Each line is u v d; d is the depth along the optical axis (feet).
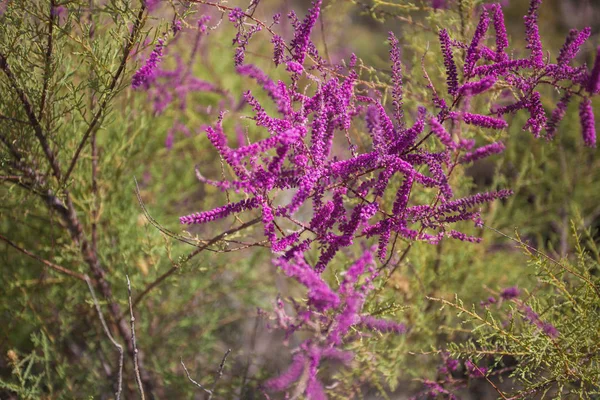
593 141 2.05
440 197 2.19
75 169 2.85
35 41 2.44
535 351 2.32
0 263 3.04
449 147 2.06
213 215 2.03
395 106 2.16
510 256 3.22
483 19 2.14
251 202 2.04
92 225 2.89
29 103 2.53
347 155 2.88
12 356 2.65
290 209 1.99
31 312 3.07
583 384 2.32
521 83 2.15
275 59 2.18
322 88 2.12
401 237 2.42
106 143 3.00
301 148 2.06
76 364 3.06
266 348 3.28
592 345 2.35
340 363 2.70
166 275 2.66
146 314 3.10
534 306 2.48
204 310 3.29
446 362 2.59
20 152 2.60
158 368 2.97
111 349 3.12
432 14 2.73
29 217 3.06
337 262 2.81
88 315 3.06
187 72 3.17
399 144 2.09
